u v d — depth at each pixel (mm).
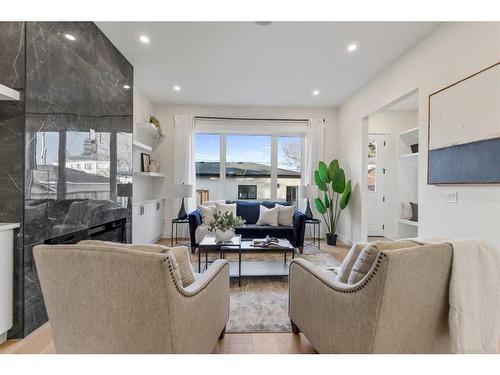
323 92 4535
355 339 1211
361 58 3322
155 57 3346
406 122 5406
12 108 1861
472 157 2184
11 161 1862
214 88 4375
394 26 2646
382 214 5465
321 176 4812
